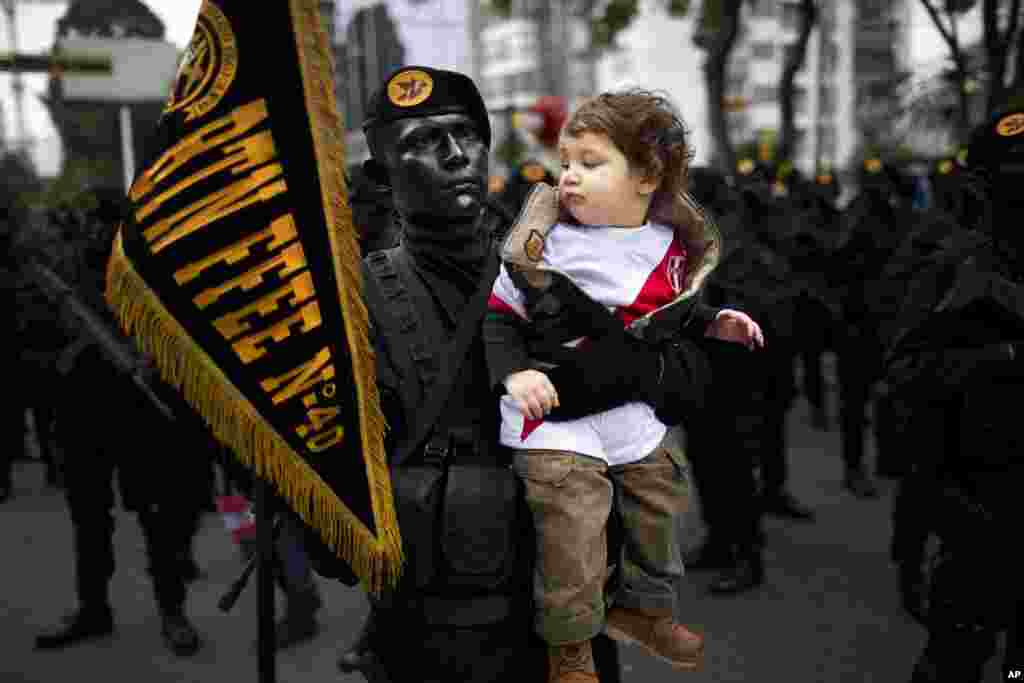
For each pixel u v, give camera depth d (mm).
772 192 5875
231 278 1442
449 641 1529
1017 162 2543
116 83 16500
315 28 1452
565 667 1532
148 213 1435
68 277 4195
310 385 1462
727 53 12922
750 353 4664
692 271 1602
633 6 14289
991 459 2535
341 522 1464
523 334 1538
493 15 16969
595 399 1497
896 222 6098
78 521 4363
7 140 34188
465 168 1560
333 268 1460
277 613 4621
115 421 4113
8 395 6945
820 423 8461
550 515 1502
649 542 1578
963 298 2559
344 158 1477
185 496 4199
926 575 4773
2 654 4250
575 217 1551
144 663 4125
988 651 2641
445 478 1532
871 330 6059
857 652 4043
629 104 1498
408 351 1568
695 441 4926
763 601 4668
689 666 1587
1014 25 7145
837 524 5855
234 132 1444
